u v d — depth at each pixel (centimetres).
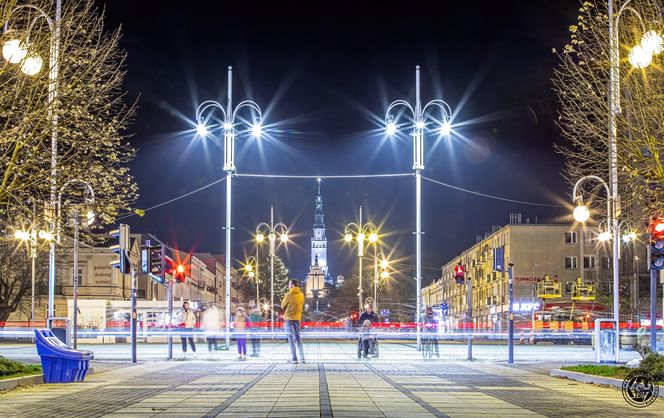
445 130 3434
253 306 4438
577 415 1223
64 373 1817
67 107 2120
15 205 2078
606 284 8625
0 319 7438
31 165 2006
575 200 2912
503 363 2791
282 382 1817
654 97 1872
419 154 3500
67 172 2139
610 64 1983
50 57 2020
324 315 12962
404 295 12575
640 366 1838
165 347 4556
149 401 1380
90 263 8606
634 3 2070
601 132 2067
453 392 1598
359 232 6144
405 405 1328
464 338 6994
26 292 7850
